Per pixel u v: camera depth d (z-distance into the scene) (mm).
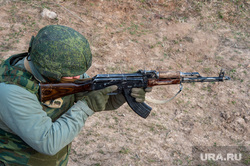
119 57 5078
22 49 4930
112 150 3273
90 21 5848
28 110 1555
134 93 1979
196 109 4133
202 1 6844
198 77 2152
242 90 4523
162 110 4051
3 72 1599
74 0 6297
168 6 6637
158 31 5914
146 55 5230
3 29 5309
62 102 1820
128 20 6129
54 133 1596
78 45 1666
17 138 1720
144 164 3143
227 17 6480
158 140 3518
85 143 3336
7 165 1768
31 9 5840
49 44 1601
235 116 4008
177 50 5438
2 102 1524
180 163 3211
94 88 1825
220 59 5266
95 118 3766
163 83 2074
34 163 1806
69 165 3023
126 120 3795
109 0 6410
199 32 5977
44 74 1634
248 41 5824
